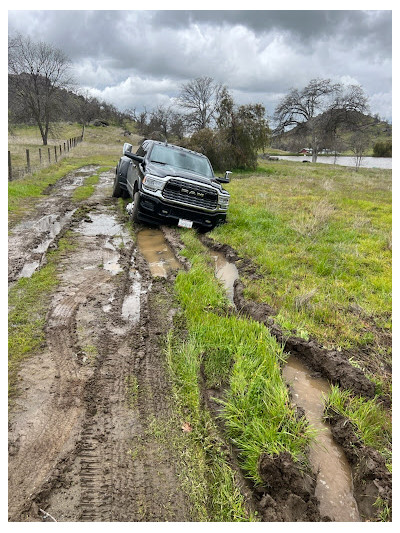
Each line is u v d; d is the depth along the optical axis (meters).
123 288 5.68
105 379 3.67
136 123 84.44
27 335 4.21
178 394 3.58
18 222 8.93
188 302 5.33
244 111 31.06
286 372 4.26
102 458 2.84
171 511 2.52
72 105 47.59
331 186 19.83
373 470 2.87
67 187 14.59
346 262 7.74
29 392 3.39
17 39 37.06
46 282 5.58
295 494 2.67
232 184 20.84
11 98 39.47
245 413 3.33
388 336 5.03
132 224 9.25
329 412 3.61
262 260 7.43
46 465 2.73
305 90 56.72
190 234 8.67
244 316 5.23
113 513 2.46
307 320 5.29
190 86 49.53
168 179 8.41
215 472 2.84
